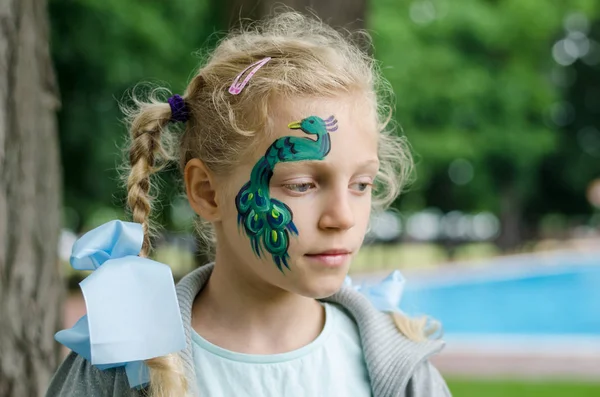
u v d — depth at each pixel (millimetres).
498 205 18297
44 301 2471
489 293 13000
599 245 18047
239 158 1629
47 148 2531
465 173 17594
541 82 15469
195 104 1772
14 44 2406
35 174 2469
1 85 2377
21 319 2398
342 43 1968
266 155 1597
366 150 1631
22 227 2412
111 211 10352
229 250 1719
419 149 14125
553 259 14914
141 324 1500
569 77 20500
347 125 1616
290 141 1586
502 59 15125
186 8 9234
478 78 14367
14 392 2361
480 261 15375
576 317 11211
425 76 13648
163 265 1554
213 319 1754
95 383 1648
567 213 21750
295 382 1688
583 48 20141
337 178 1595
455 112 14523
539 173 20625
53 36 8695
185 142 1811
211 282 1794
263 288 1709
